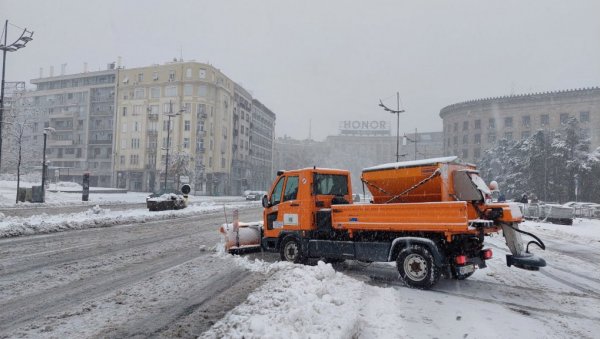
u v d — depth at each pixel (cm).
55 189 4656
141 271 788
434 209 674
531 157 5016
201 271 790
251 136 9131
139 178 7225
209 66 7112
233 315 496
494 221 700
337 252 817
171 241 1229
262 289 625
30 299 588
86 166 8306
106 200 3578
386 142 15550
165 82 7100
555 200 4794
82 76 8562
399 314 548
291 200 914
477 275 834
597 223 2442
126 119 7362
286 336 403
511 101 7719
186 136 6925
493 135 7906
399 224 717
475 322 527
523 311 584
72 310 541
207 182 7012
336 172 935
